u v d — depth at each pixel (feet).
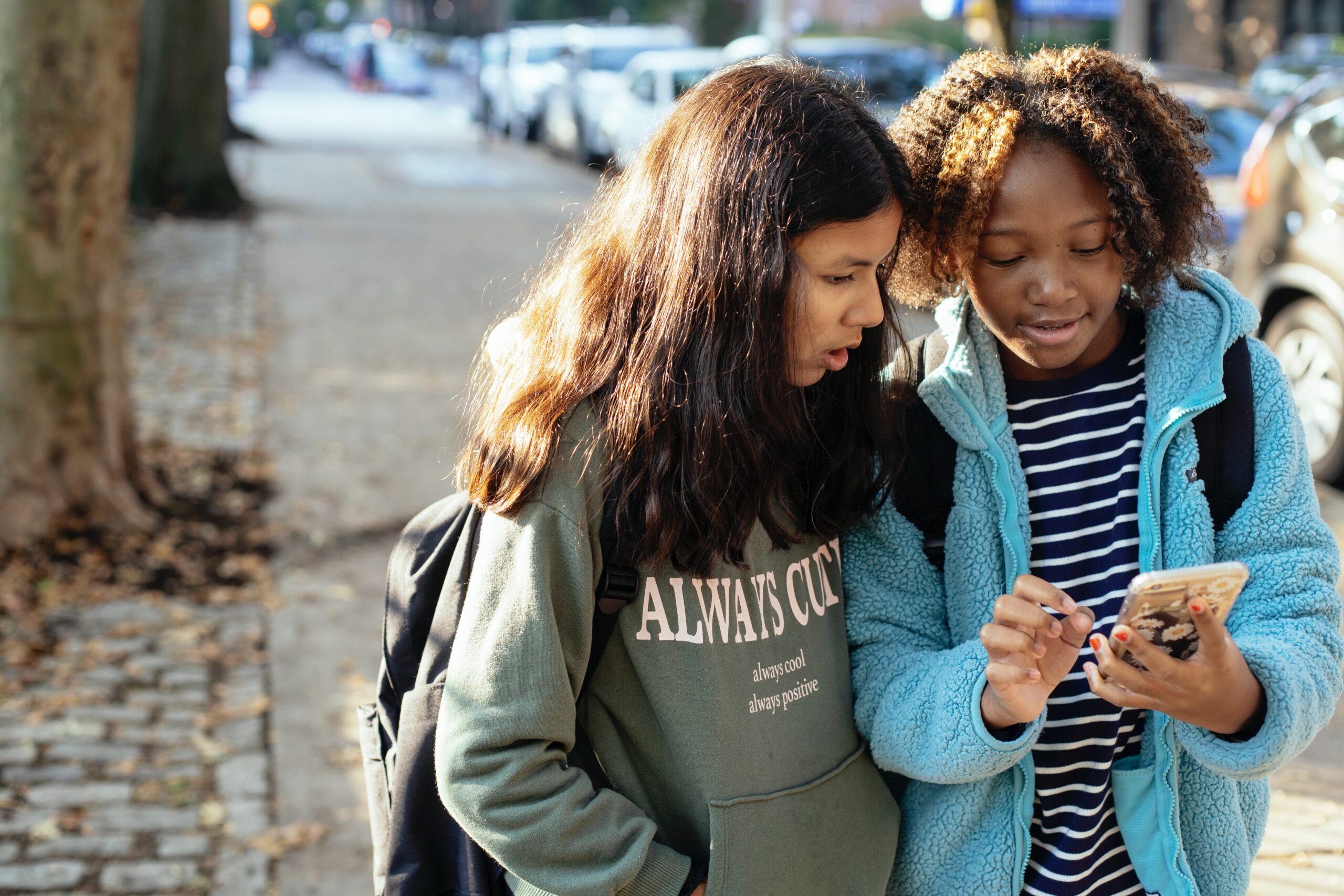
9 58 15.64
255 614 15.35
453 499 5.04
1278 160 19.07
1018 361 4.94
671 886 4.36
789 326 4.29
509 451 4.39
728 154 4.26
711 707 4.46
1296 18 60.18
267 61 174.60
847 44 47.03
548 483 4.37
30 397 16.26
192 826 11.00
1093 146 4.31
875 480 4.82
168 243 38.70
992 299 4.61
